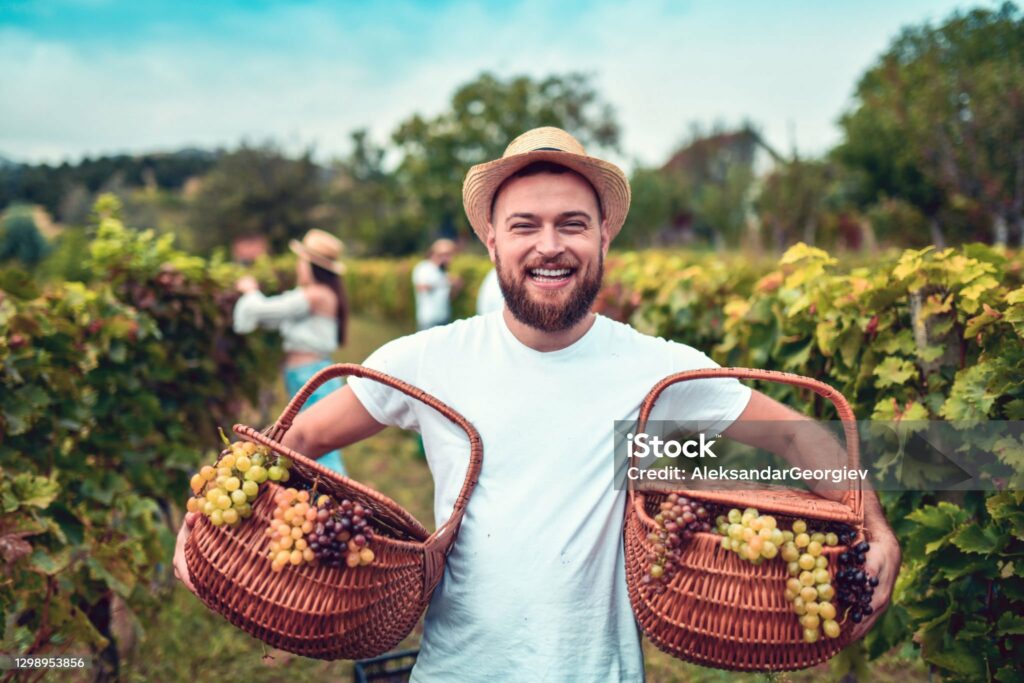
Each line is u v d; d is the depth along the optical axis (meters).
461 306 12.91
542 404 1.63
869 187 23.20
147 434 3.58
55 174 39.91
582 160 1.60
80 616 2.79
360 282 21.28
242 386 5.43
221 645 3.52
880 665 3.28
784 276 3.14
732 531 1.40
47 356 2.93
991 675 2.01
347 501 1.40
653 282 4.57
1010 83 12.01
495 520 1.58
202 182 47.78
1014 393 2.01
